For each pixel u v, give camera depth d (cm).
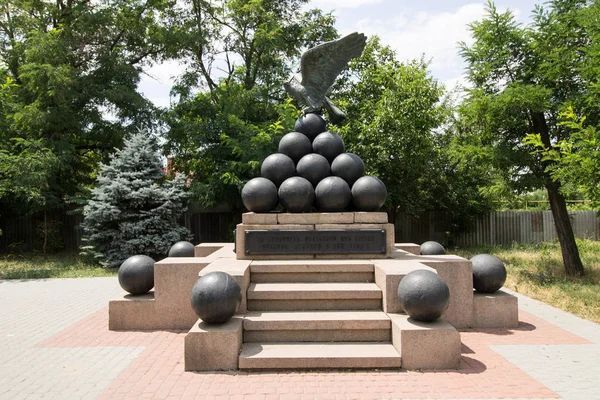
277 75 2289
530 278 1304
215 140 2066
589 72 1057
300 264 743
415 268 696
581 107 1158
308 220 811
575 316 864
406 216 2414
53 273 1531
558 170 980
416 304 586
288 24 2392
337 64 924
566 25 1222
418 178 2106
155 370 571
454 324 757
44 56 1856
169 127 2148
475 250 2106
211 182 1942
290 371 564
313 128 915
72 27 2062
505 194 1344
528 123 1318
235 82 2236
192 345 569
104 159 2212
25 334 750
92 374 562
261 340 627
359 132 1855
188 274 762
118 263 1655
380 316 641
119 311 765
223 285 589
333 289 688
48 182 1927
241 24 2294
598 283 1235
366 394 495
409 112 1758
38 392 509
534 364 589
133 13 2181
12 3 2039
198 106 2139
